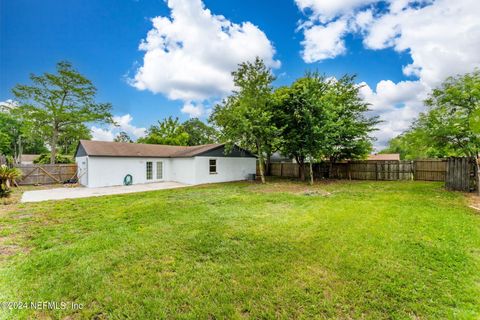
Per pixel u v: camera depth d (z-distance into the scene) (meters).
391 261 3.18
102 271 3.06
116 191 11.29
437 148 9.32
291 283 2.71
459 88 8.20
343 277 2.81
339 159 15.55
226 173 15.88
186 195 9.24
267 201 7.70
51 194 10.26
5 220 5.61
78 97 20.64
